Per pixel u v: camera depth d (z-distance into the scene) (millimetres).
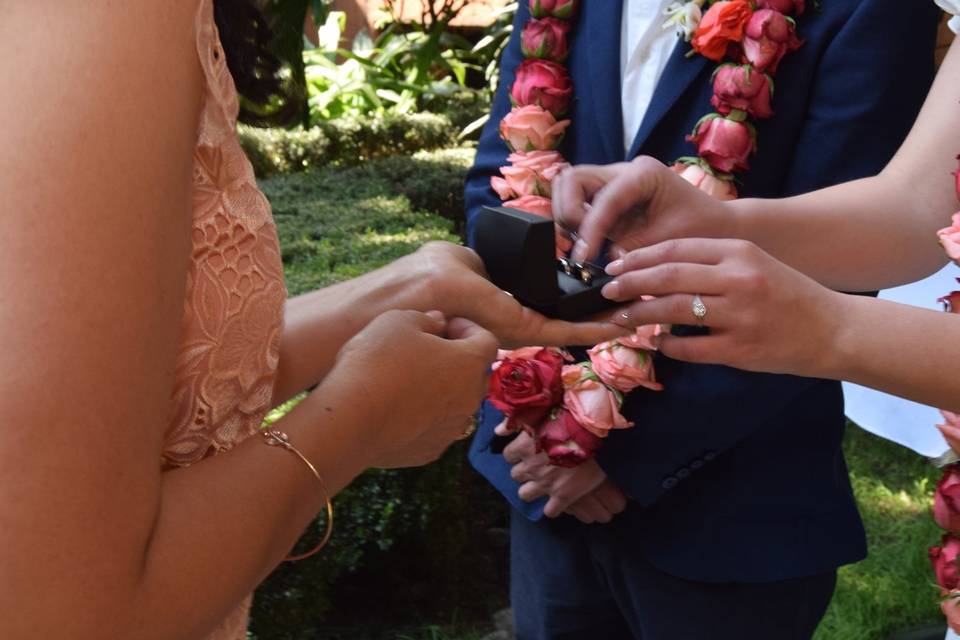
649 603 1553
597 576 1617
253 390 1019
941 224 1377
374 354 1017
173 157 809
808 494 1511
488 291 1228
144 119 781
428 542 2482
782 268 1185
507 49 1734
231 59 1114
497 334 1241
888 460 3035
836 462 1562
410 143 4867
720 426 1466
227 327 974
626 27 1571
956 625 1331
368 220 3031
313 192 3463
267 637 2193
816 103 1465
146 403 796
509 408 1519
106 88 760
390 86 5531
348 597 2523
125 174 765
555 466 1543
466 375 1052
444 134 4988
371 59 6039
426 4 6418
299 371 1188
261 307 1001
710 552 1499
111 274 755
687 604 1531
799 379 1450
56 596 736
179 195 823
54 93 743
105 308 752
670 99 1501
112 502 766
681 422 1473
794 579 1519
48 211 732
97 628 765
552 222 1216
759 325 1174
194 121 851
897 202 1377
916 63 1446
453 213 3875
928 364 1167
